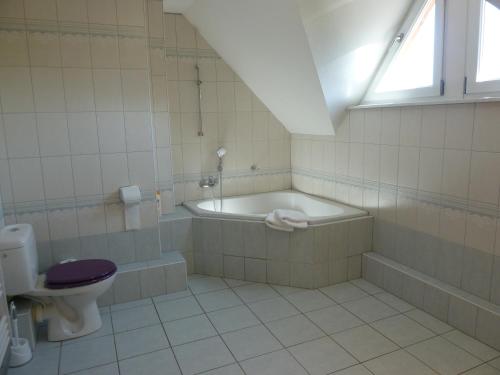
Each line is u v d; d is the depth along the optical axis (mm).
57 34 2531
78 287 2262
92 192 2773
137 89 2787
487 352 2156
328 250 2973
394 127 2828
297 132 3994
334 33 2564
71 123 2650
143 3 2703
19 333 2238
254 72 3422
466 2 2270
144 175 2902
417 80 2715
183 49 3527
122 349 2271
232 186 3961
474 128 2256
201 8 3094
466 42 2295
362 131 3146
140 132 2846
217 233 3168
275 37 2752
